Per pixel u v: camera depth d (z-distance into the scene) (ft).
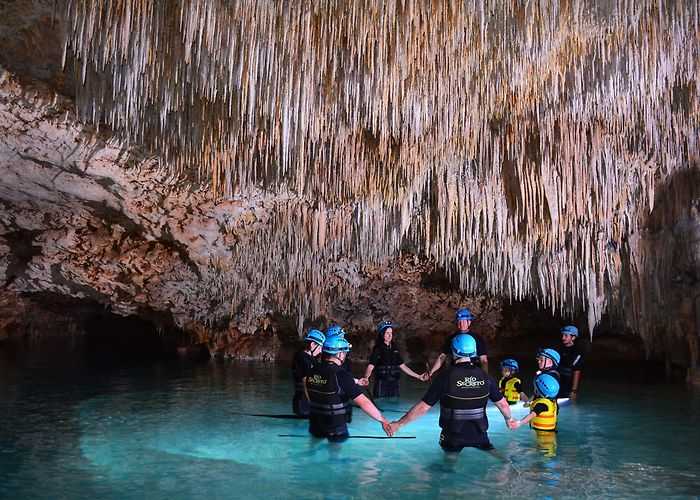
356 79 20.80
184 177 28.76
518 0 19.03
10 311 57.77
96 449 17.49
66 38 17.69
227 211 31.99
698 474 14.90
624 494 13.28
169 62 20.38
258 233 34.60
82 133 25.16
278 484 14.01
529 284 38.42
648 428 20.66
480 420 17.08
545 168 29.55
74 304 60.49
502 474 14.80
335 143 26.48
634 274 33.86
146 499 12.92
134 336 63.21
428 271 43.16
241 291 40.52
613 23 20.58
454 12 18.70
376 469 15.25
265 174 27.86
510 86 22.53
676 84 26.68
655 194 32.30
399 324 47.67
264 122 22.77
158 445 18.07
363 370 40.19
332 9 18.56
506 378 25.75
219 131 24.44
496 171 30.04
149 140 25.88
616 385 31.86
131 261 36.94
